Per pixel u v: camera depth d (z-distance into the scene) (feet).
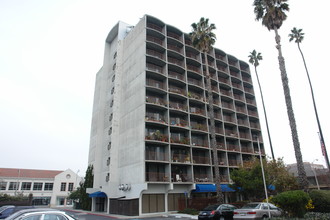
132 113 113.19
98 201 125.39
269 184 87.20
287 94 76.43
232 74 163.94
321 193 57.52
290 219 44.73
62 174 226.79
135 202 93.30
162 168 105.91
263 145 156.56
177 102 123.75
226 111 145.38
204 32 108.27
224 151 128.26
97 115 147.54
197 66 141.79
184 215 84.69
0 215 57.11
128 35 135.33
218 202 85.97
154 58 115.55
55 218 31.14
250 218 53.83
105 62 148.66
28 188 212.02
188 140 112.78
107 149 126.72
